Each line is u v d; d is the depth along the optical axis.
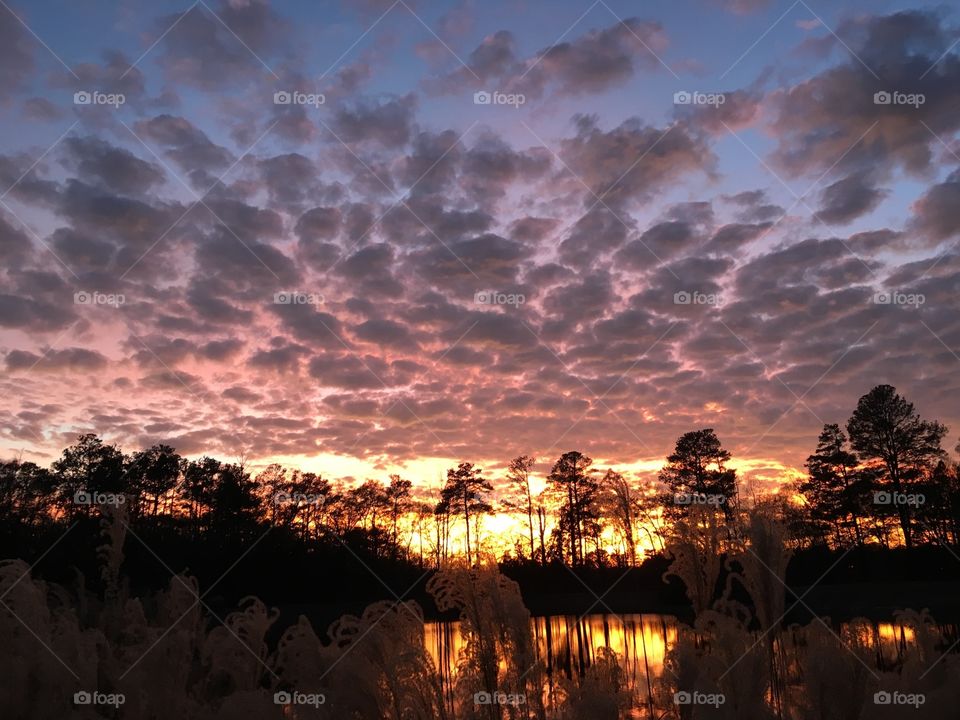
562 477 42.75
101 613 4.04
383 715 2.37
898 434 48.59
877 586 27.53
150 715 2.62
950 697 2.11
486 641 2.65
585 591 28.50
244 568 38.44
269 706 2.25
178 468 43.97
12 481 32.81
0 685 2.48
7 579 2.71
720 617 2.57
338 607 33.88
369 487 52.75
